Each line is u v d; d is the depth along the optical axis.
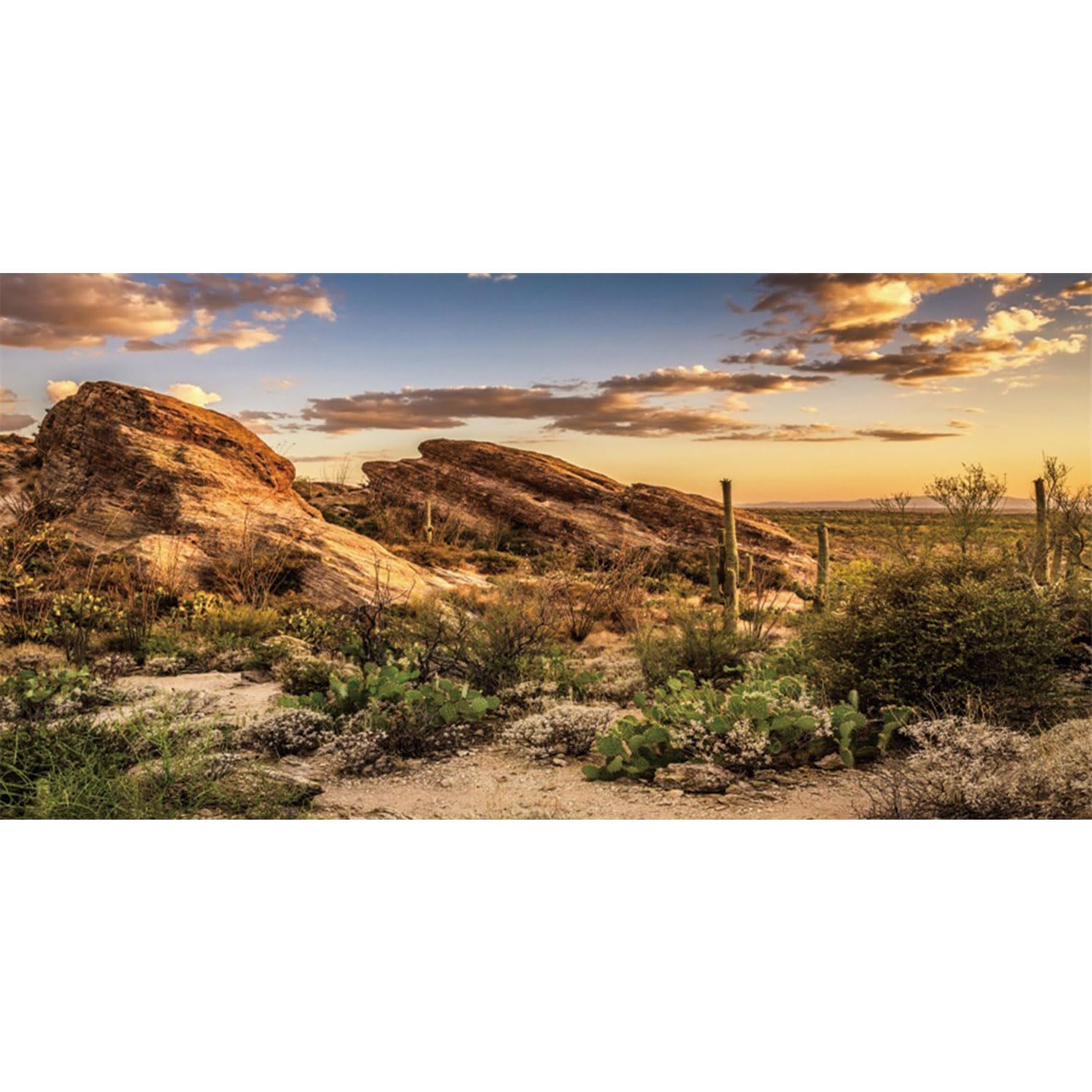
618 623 12.95
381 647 8.85
